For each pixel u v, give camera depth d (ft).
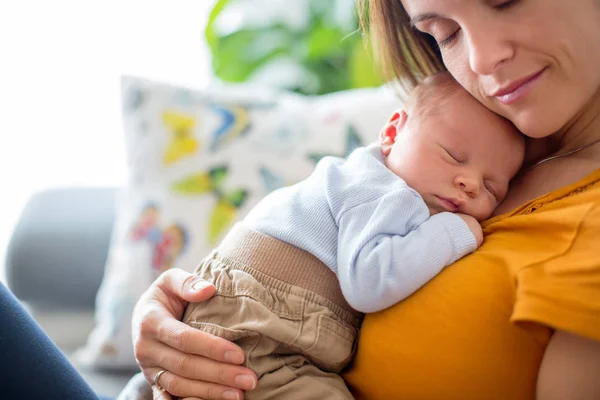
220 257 2.88
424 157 2.84
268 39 6.65
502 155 2.80
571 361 2.19
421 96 3.01
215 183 4.58
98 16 6.62
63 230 5.16
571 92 2.35
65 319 5.16
